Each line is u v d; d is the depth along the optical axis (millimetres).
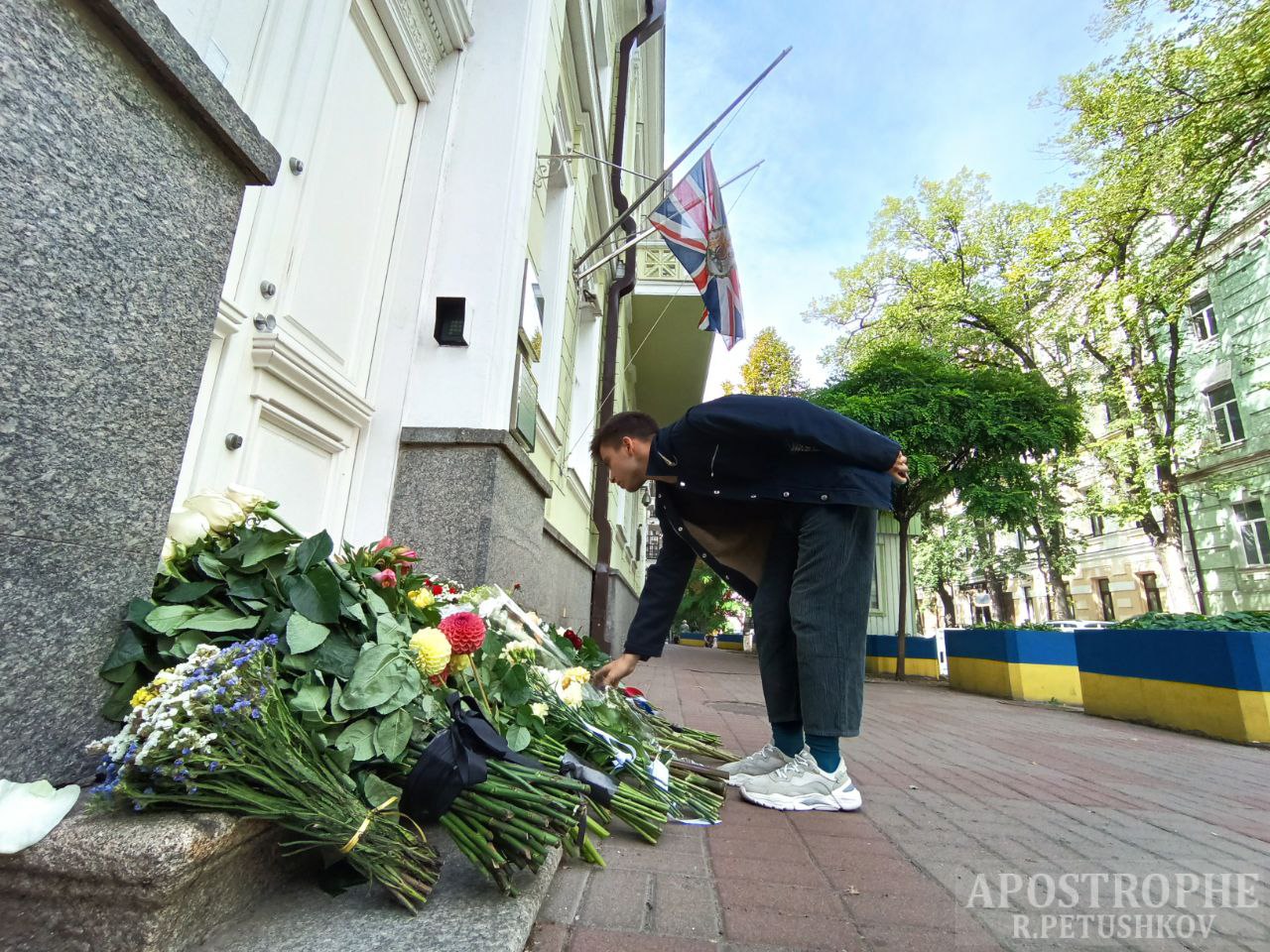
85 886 999
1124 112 14180
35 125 1092
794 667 2533
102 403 1235
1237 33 12641
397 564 2115
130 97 1276
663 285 11594
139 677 1302
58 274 1140
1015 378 12523
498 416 3676
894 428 11844
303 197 2826
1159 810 2615
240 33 2324
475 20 4324
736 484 2330
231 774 1146
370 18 3344
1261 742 5012
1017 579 27719
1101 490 18969
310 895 1274
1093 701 6980
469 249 3902
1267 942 1418
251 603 1429
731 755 3039
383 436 3562
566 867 1663
